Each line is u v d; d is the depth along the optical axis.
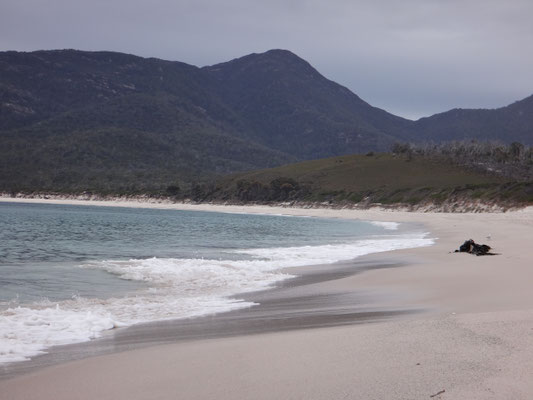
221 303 13.88
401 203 116.19
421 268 20.03
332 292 15.48
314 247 30.98
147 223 63.88
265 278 18.44
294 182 152.25
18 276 19.17
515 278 16.52
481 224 55.66
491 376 6.76
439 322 9.77
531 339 8.36
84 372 7.61
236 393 6.55
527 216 70.69
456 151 173.62
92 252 29.44
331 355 7.96
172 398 6.46
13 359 8.61
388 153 191.25
